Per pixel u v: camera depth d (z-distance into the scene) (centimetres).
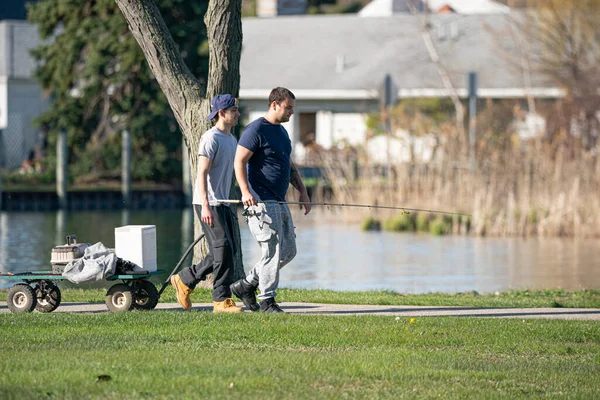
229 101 3600
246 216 3578
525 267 7412
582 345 3100
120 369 2572
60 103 14975
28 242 8900
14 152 16812
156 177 14600
